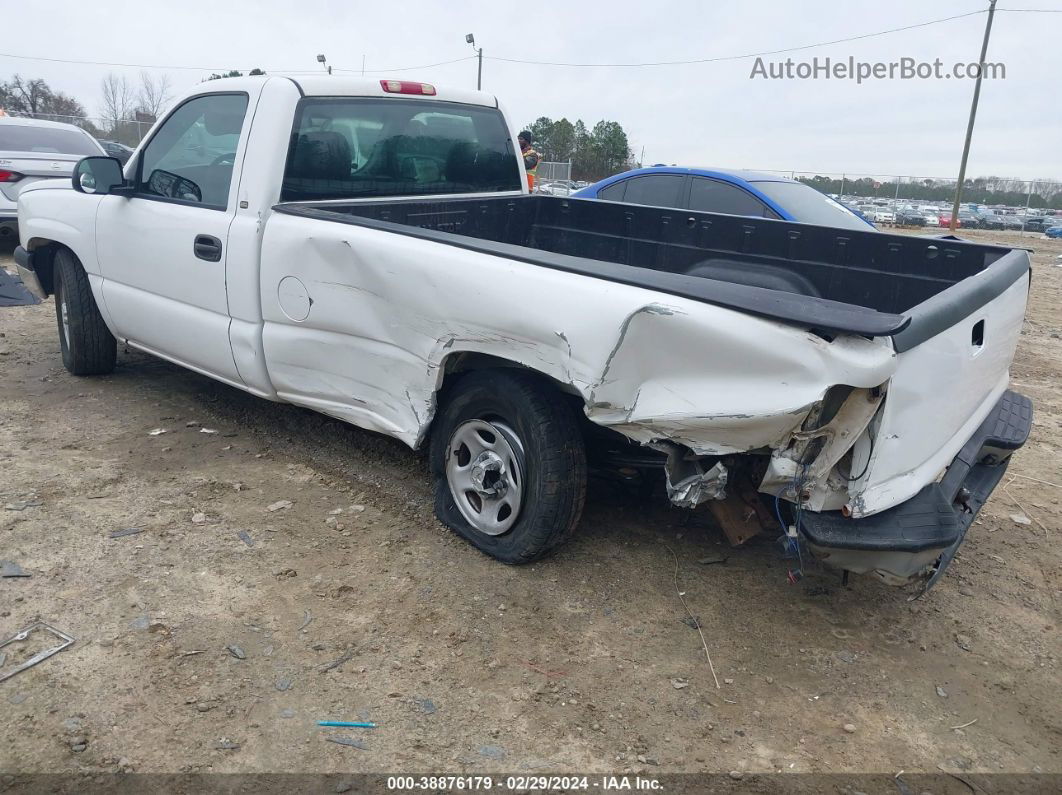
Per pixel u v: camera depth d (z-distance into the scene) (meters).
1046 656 3.18
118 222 4.95
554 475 3.29
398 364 3.62
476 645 3.03
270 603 3.22
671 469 2.97
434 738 2.58
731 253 4.74
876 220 35.69
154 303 4.83
